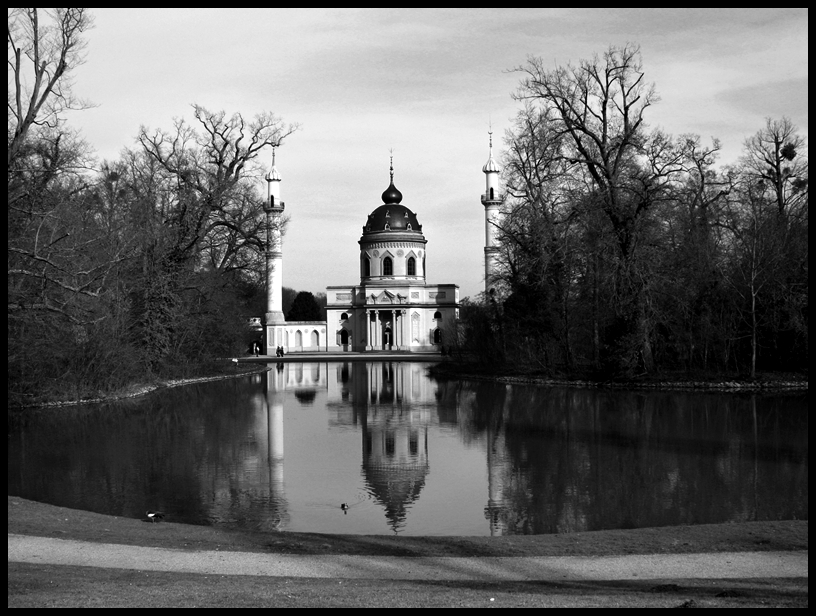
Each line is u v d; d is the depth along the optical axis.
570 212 51.16
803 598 10.55
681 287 50.81
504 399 45.78
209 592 10.96
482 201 111.44
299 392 52.94
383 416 38.81
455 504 20.44
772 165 65.38
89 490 22.16
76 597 10.54
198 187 59.03
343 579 12.24
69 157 40.38
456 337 76.88
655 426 33.81
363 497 21.38
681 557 13.66
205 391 53.75
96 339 45.22
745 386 48.53
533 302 55.62
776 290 51.31
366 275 133.25
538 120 53.16
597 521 18.55
